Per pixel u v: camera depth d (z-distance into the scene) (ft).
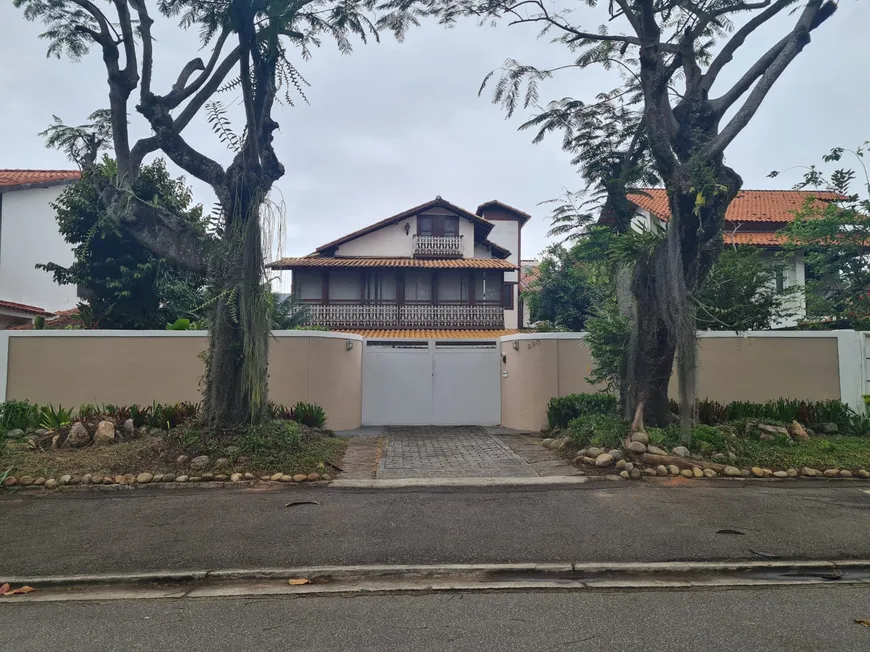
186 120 34.45
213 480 27.50
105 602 15.99
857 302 50.55
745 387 40.73
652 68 33.04
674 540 19.85
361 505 24.08
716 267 43.98
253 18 29.19
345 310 81.76
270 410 35.68
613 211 44.86
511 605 15.47
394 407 48.65
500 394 49.24
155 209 32.78
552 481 27.45
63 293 73.92
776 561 18.26
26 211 69.26
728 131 32.04
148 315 55.62
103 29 32.53
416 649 12.96
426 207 89.71
